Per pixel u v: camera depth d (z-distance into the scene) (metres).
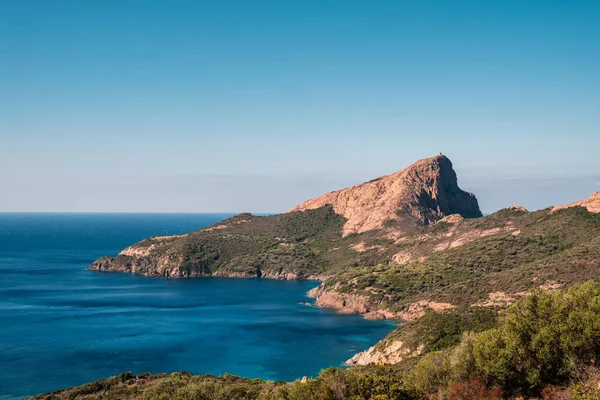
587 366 33.38
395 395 37.22
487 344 38.69
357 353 98.62
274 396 44.56
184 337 112.06
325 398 38.06
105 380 70.69
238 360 94.31
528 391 35.59
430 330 86.25
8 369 87.00
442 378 41.72
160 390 50.81
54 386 78.75
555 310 37.00
